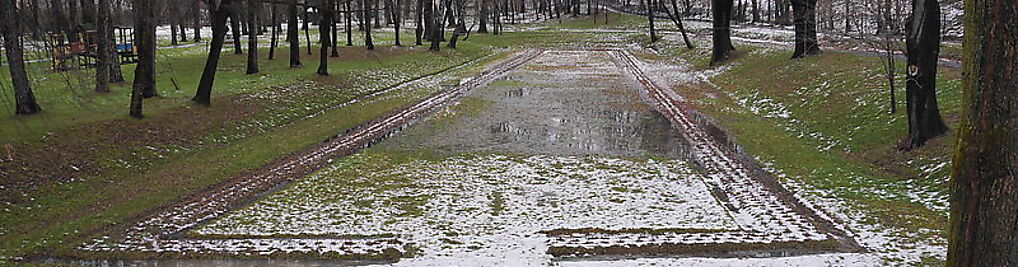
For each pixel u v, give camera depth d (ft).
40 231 37.63
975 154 18.65
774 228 37.81
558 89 99.30
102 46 75.82
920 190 43.62
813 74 83.92
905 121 55.57
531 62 143.74
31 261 33.53
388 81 104.83
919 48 49.14
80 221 39.19
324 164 52.75
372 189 45.60
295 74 100.78
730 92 93.35
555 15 303.89
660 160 54.13
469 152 56.95
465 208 41.45
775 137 62.39
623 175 49.47
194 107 68.54
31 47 69.82
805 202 42.37
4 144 48.26
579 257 33.71
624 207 41.78
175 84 83.51
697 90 97.14
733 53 122.72
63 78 65.16
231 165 52.26
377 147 58.90
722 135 64.23
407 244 35.40
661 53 161.99
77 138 52.70
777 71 94.63
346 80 99.66
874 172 48.62
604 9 292.81
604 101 87.25
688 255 33.99
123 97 73.05
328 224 38.55
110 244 35.78
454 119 73.31
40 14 69.10
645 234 36.94
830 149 56.49
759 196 44.01
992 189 18.33
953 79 64.44
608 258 33.58
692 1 277.23
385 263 32.94
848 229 37.32
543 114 77.10
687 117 74.59
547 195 44.29
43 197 42.78
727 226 38.19
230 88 83.20
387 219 39.40
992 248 18.44
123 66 111.86
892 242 35.06
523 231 37.37
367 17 147.54
